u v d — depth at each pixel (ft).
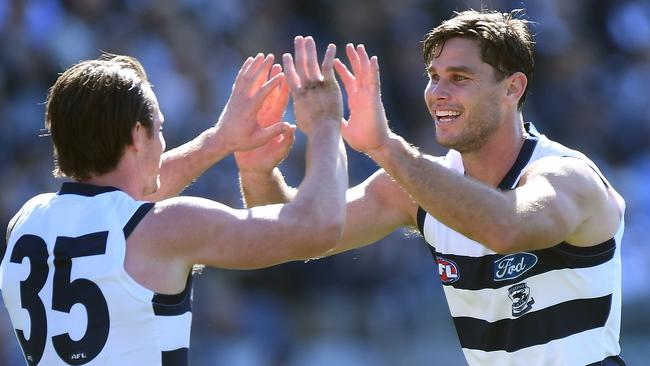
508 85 44.21
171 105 111.96
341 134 41.11
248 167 46.70
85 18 115.96
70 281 36.09
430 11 132.57
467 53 43.70
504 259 43.50
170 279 36.17
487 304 44.21
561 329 43.19
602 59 138.51
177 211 36.37
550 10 135.95
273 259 36.86
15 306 37.35
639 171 129.90
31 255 36.99
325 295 108.58
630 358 110.01
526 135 45.42
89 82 36.99
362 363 106.52
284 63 40.32
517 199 39.73
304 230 36.78
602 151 131.03
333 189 37.86
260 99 44.47
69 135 37.04
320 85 39.81
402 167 40.24
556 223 40.06
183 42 117.60
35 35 112.06
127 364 35.58
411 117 123.65
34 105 108.88
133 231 36.09
